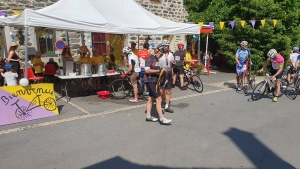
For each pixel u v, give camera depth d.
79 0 6.56
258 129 4.77
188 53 8.98
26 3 9.05
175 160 3.56
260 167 3.40
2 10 8.57
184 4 14.19
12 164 3.42
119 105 6.30
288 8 12.06
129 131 4.59
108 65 8.47
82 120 5.16
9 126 4.79
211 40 14.83
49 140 4.18
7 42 8.95
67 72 6.55
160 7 12.51
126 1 7.79
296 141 4.23
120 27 6.49
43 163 3.45
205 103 6.60
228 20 12.86
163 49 4.82
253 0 11.55
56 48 9.92
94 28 6.07
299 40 12.17
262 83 6.93
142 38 12.23
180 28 8.05
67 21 5.69
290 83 8.88
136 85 6.55
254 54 11.51
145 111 5.82
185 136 4.39
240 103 6.62
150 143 4.09
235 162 3.52
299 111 5.95
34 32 9.24
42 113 5.29
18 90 5.00
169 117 5.41
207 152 3.81
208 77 10.94
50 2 9.62
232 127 4.85
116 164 3.44
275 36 11.27
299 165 3.46
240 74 7.94
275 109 6.09
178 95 7.48
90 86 8.19
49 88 5.38
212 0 13.09
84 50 8.20
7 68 5.68
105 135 4.40
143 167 3.37
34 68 8.27
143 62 7.18
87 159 3.57
